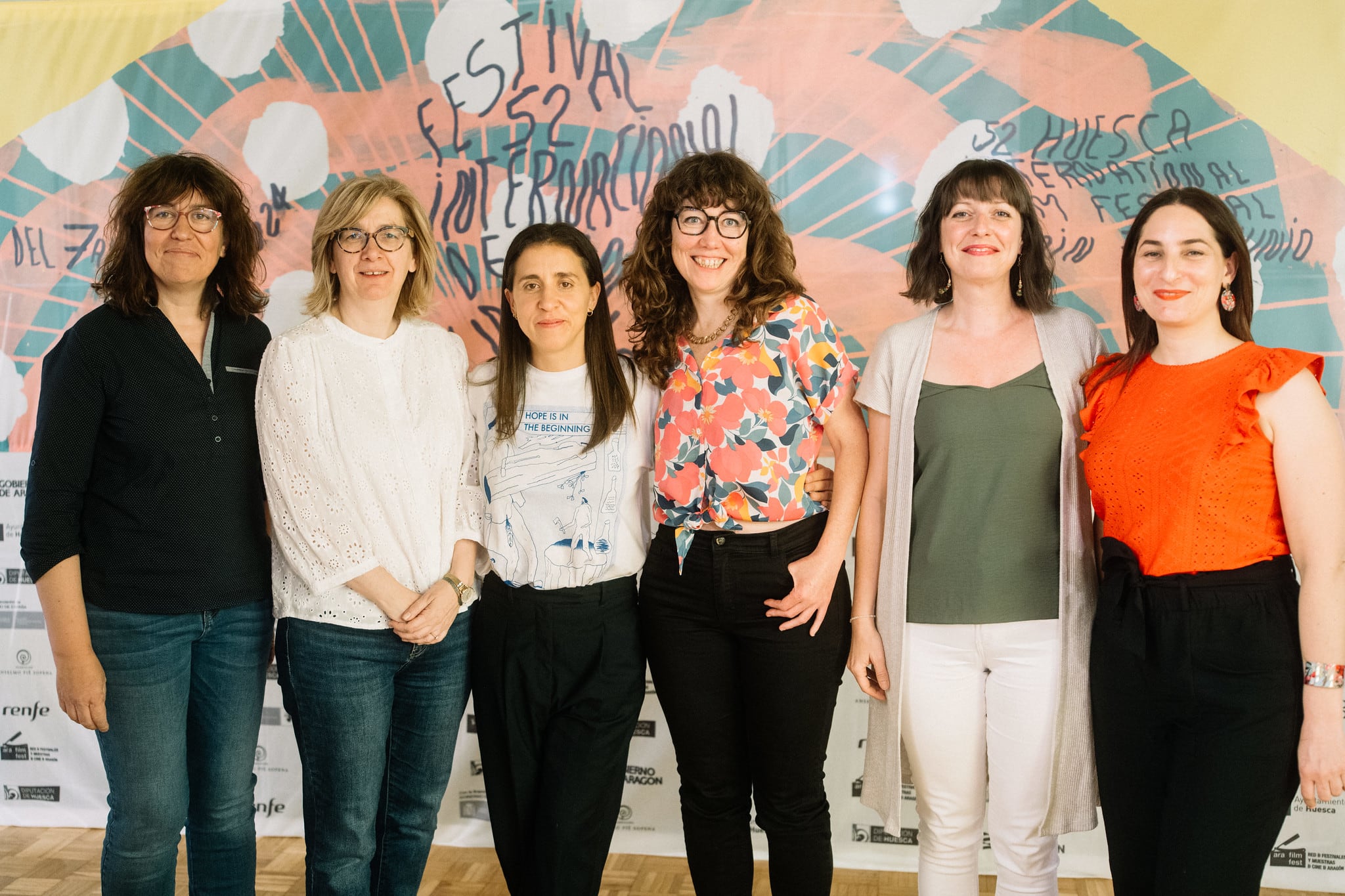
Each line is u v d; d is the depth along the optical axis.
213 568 1.79
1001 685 1.78
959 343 1.84
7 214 2.68
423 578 1.81
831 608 1.85
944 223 1.81
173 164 1.80
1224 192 2.32
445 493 1.86
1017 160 2.38
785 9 2.43
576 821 1.85
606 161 2.51
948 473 1.77
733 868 1.93
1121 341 2.37
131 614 1.75
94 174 2.65
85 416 1.73
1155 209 1.65
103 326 1.76
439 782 1.92
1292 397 1.51
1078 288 2.38
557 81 2.51
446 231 2.57
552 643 1.85
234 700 1.87
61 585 1.71
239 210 1.87
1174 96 2.32
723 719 1.88
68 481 1.72
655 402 1.92
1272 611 1.51
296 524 1.73
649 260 1.89
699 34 2.46
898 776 1.85
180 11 2.61
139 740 1.76
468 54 2.53
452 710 1.90
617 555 1.88
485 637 1.89
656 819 2.58
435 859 2.54
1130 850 1.62
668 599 1.87
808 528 1.85
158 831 1.79
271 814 2.68
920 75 2.40
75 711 1.74
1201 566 1.54
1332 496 1.49
